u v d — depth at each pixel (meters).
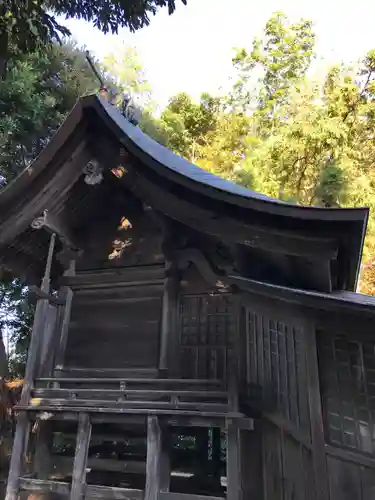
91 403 5.02
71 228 6.63
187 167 6.98
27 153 13.13
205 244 5.77
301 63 27.12
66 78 14.12
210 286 5.83
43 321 5.83
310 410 4.02
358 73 21.27
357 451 3.71
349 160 18.38
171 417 4.59
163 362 5.58
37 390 5.31
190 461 6.71
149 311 6.05
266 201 4.68
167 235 5.96
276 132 21.86
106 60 24.78
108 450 6.38
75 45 15.42
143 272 6.16
